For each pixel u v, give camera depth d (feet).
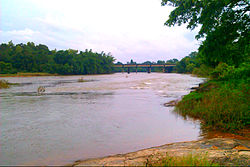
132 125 32.55
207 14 37.76
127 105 52.80
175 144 23.24
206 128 30.71
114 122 34.50
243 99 35.32
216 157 18.47
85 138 25.85
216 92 44.42
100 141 24.75
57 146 22.76
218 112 33.04
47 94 79.51
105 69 615.57
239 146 21.94
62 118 37.14
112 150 21.75
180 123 33.88
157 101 60.29
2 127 30.55
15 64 436.76
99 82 166.09
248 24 36.37
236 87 43.80
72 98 67.05
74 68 472.03
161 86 121.60
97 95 76.43
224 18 37.14
